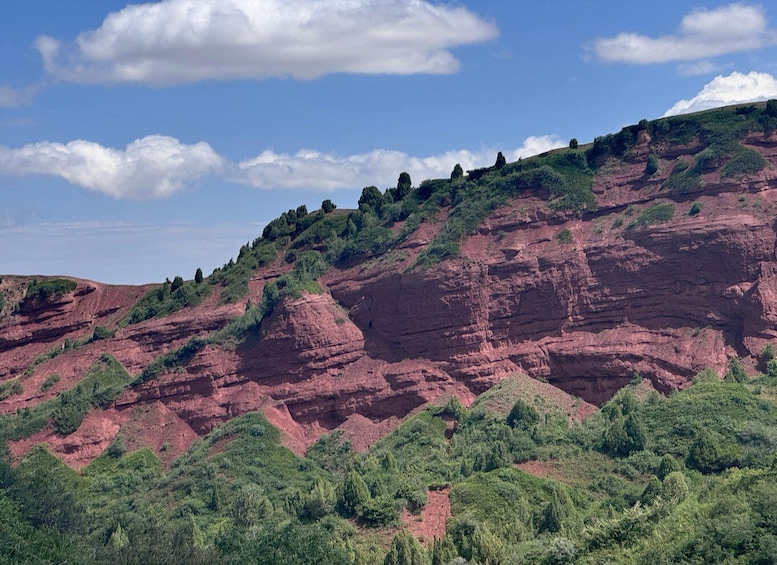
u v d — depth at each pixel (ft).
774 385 517.14
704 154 623.77
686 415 491.31
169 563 373.40
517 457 492.54
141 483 587.27
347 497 456.45
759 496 339.57
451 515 440.86
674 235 599.57
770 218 585.22
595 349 595.06
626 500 436.35
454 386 614.34
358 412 625.41
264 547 374.22
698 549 324.80
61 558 354.74
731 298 573.74
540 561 370.53
